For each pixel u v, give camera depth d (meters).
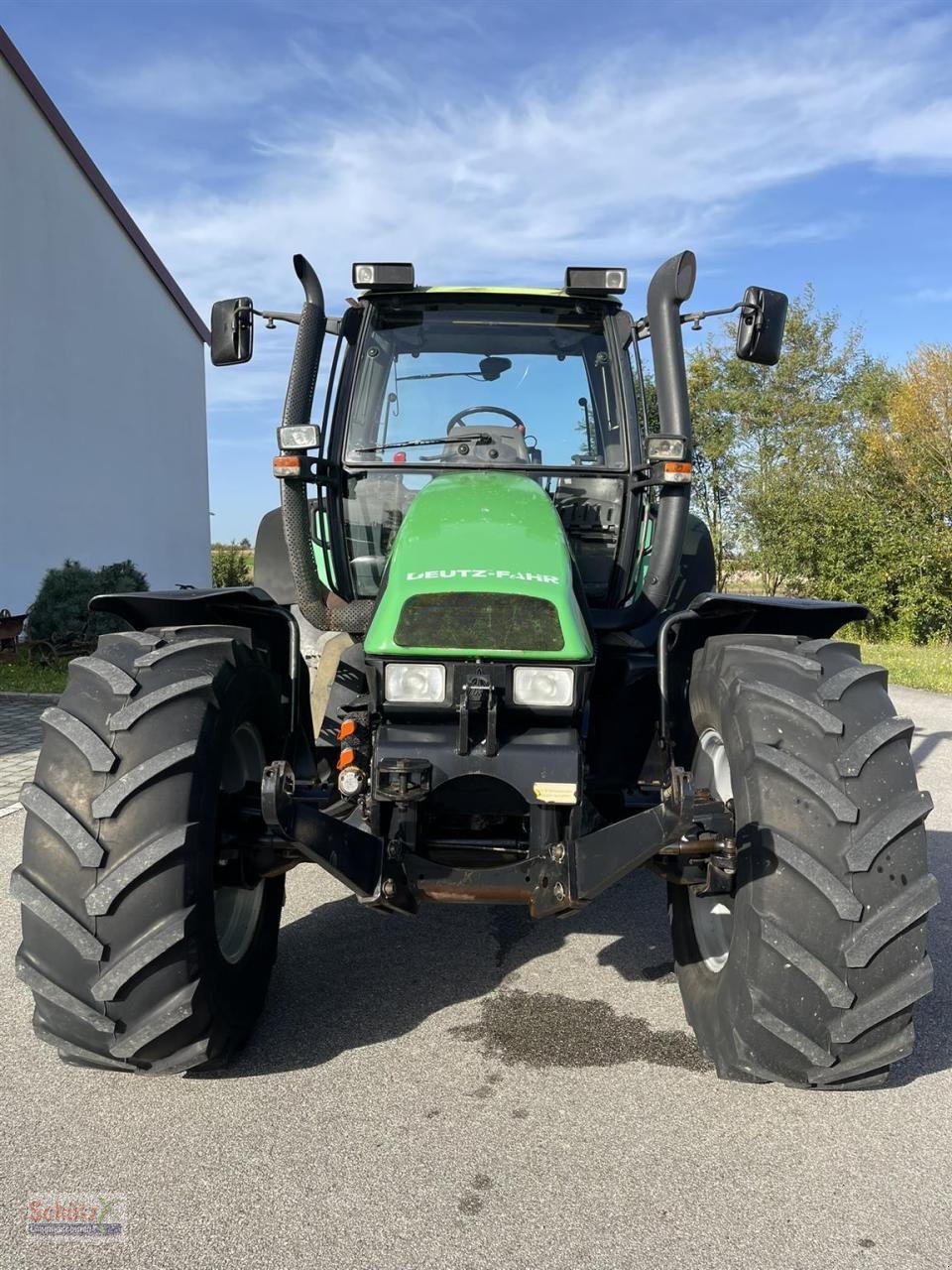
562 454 3.77
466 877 2.66
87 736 2.36
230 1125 2.43
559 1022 3.00
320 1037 2.90
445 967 3.41
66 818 2.30
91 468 14.02
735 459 27.11
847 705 2.44
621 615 3.28
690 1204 2.14
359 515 3.73
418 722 2.67
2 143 11.60
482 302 3.82
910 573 16.45
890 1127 2.44
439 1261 1.96
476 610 2.60
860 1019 2.27
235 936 2.79
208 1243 2.01
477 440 3.69
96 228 14.02
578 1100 2.56
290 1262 1.96
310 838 2.36
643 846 2.36
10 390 11.91
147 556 16.05
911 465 20.58
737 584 26.81
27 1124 2.44
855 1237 2.04
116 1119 2.46
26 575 12.27
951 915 3.91
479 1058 2.78
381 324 3.81
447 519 2.87
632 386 3.74
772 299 3.36
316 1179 2.22
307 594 3.40
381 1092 2.59
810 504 18.77
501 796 2.70
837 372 27.03
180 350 17.55
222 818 2.53
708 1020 2.62
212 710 2.46
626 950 3.58
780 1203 2.14
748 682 2.53
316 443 3.29
